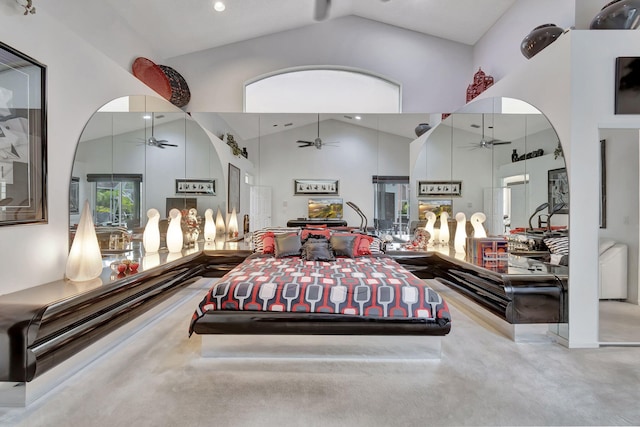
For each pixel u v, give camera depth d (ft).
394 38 16.84
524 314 8.99
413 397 6.42
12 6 7.04
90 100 9.66
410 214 16.11
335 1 15.40
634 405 6.14
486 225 14.71
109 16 11.91
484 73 15.33
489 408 6.05
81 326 7.26
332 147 16.03
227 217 15.85
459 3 14.30
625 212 8.86
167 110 14.47
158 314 11.16
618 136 8.84
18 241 7.39
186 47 15.74
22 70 7.32
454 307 12.46
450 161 15.74
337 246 13.05
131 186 12.64
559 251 9.53
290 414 5.86
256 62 16.57
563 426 5.56
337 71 17.30
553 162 9.80
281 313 8.05
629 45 8.71
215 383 6.89
